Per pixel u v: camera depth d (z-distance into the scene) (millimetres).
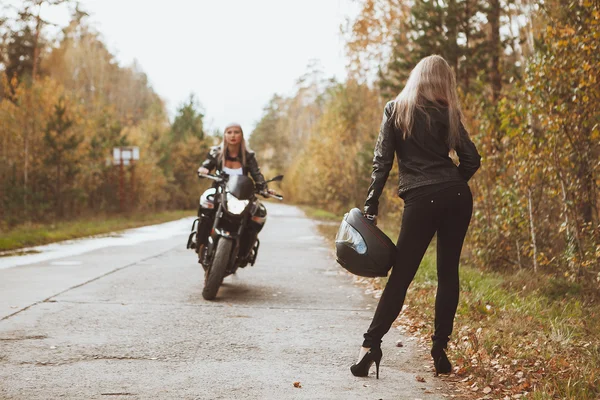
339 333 6180
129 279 9641
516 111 9289
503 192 10273
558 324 6117
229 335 5996
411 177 4578
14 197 25703
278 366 4953
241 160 8594
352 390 4355
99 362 4949
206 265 8266
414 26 18516
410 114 4562
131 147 33531
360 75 27281
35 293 8156
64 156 28188
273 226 26984
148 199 39000
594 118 8219
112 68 79875
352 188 35406
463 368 4762
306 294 8625
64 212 28984
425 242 4586
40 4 38875
